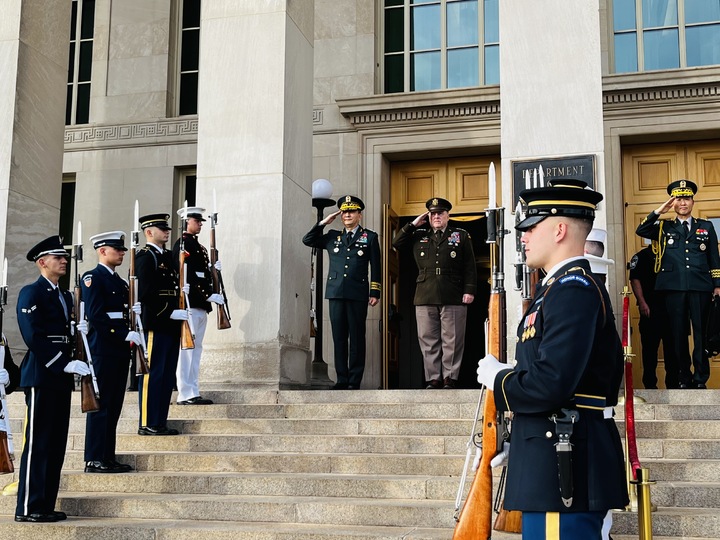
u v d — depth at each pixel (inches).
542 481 128.0
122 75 574.6
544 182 364.5
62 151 472.1
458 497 168.7
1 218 432.1
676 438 281.1
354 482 259.9
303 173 430.0
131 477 277.1
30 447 247.8
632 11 507.5
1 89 445.1
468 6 540.4
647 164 499.5
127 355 293.0
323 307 507.5
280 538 225.5
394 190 541.0
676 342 367.6
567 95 369.4
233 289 398.9
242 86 416.2
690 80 472.1
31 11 457.1
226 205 407.5
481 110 507.5
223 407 342.6
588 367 130.9
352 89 533.3
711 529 214.7
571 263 136.6
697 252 367.9
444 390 335.9
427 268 403.2
